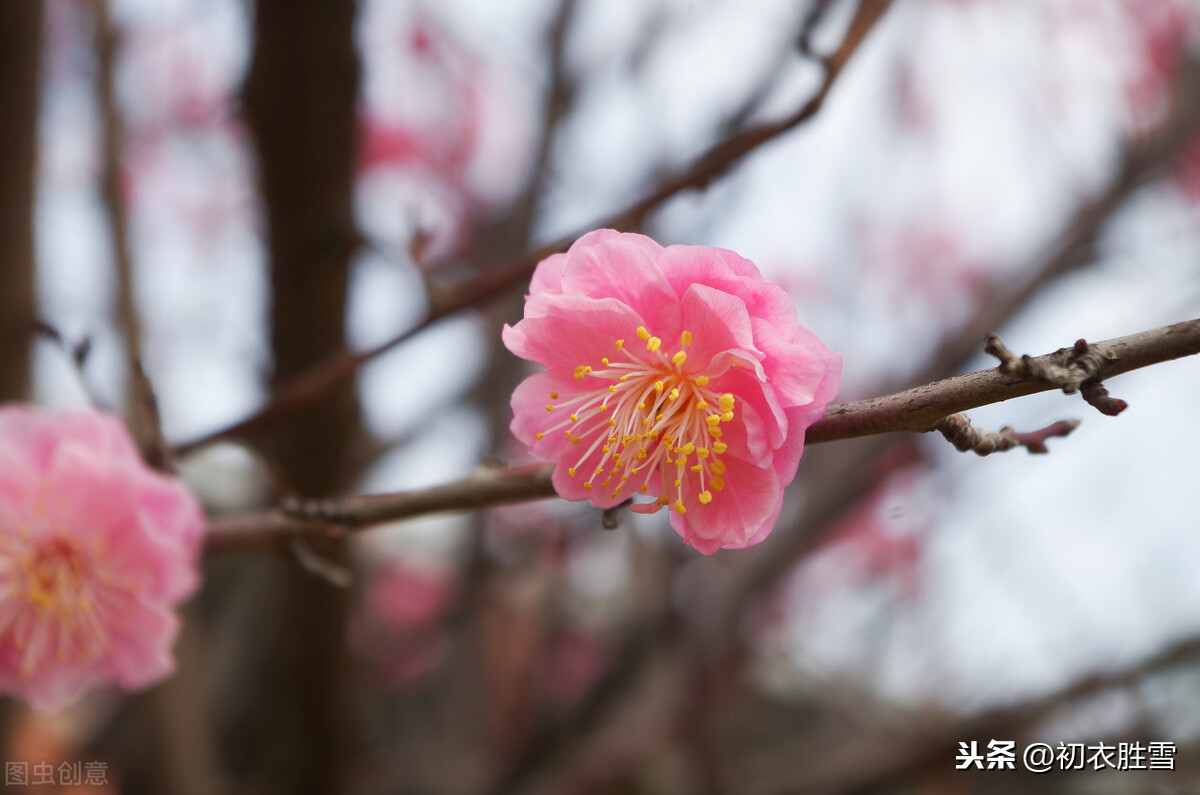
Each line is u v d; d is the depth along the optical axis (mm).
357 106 2150
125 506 1737
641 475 1417
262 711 3303
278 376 2475
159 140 4258
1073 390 1092
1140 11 4059
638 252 1310
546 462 1473
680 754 3977
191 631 2855
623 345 1366
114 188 2662
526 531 3988
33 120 2420
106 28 2750
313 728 2902
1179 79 3744
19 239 2443
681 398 1398
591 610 4617
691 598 3764
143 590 1762
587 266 1337
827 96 1893
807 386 1249
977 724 3303
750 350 1255
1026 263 3814
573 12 3516
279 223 2260
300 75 2074
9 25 2330
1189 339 1074
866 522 4695
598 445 1423
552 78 3520
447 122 4137
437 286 2006
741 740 4719
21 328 2463
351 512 1635
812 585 4785
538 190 3477
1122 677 3217
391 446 3447
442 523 5383
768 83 2697
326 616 2627
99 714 3986
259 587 3723
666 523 3797
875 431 1268
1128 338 1111
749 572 3695
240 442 2027
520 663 3801
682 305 1347
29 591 1757
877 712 4492
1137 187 3572
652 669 3701
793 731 4879
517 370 3588
